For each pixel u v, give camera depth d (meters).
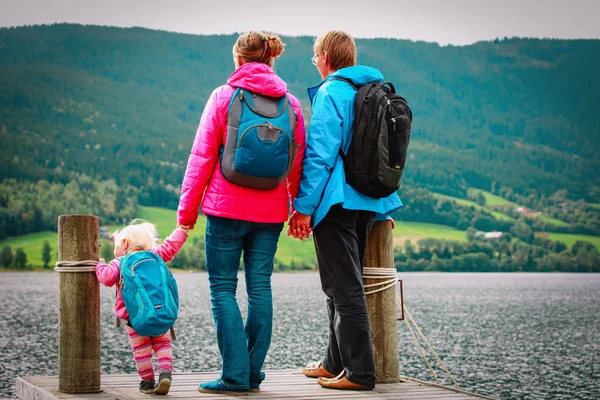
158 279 4.26
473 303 87.31
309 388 4.71
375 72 4.77
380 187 4.52
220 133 4.27
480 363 33.00
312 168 4.44
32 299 81.00
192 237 168.88
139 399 4.19
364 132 4.50
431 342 43.06
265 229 4.44
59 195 192.25
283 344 38.25
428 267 199.75
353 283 4.60
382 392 4.62
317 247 4.67
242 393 4.35
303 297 91.94
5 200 178.00
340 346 4.68
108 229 177.88
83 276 4.38
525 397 23.28
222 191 4.27
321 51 4.90
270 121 4.25
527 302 90.44
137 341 4.42
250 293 4.50
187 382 4.85
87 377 4.36
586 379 27.97
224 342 4.35
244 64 4.35
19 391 5.04
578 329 54.34
